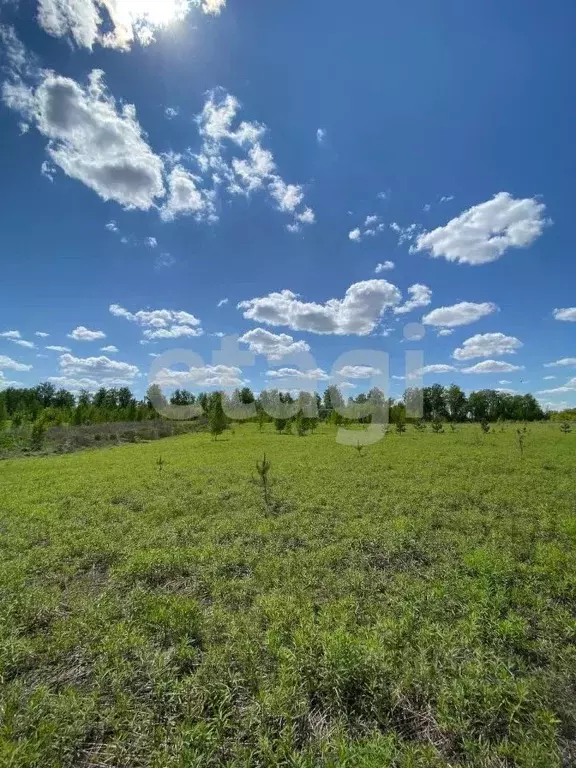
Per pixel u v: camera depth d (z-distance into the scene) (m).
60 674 4.39
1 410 40.28
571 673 4.21
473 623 4.83
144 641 4.73
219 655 4.44
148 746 3.40
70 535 8.90
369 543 7.95
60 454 28.44
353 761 3.12
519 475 14.75
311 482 14.16
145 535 8.93
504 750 3.26
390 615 5.31
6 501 12.40
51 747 3.33
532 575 6.43
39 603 5.69
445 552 7.54
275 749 3.33
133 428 42.88
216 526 9.46
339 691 3.88
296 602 5.66
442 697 3.72
